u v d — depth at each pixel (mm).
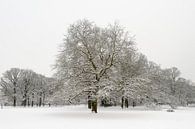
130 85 27969
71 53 27781
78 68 27641
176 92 69562
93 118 21516
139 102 52562
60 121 18531
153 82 50875
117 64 27828
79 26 28344
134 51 29031
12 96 66688
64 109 38094
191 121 19219
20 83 68500
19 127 14836
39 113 27422
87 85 27266
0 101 69625
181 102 72000
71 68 27438
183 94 73875
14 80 67938
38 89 70625
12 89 67062
